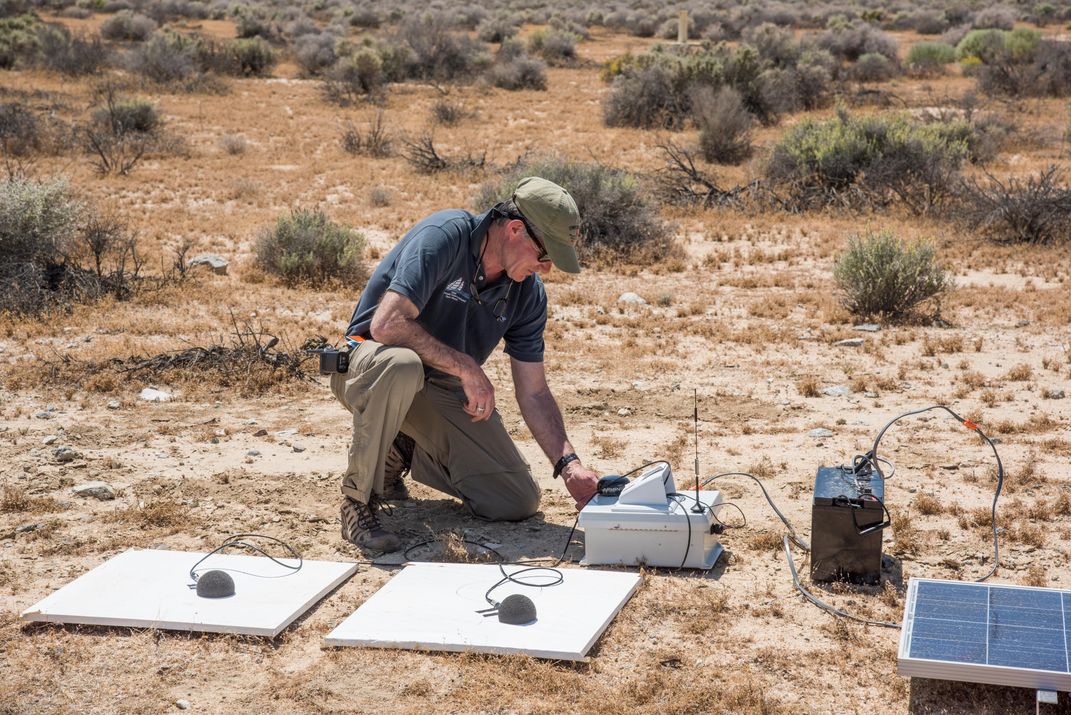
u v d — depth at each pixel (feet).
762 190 60.75
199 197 63.26
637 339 32.22
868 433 22.17
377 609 13.62
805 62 117.91
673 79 99.09
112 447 21.16
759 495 18.39
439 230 15.26
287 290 39.99
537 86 125.90
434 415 16.72
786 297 38.34
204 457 20.62
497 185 53.36
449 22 202.80
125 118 84.28
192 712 11.51
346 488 15.96
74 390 25.29
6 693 11.82
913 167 59.62
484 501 17.01
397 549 15.99
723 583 14.78
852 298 35.83
